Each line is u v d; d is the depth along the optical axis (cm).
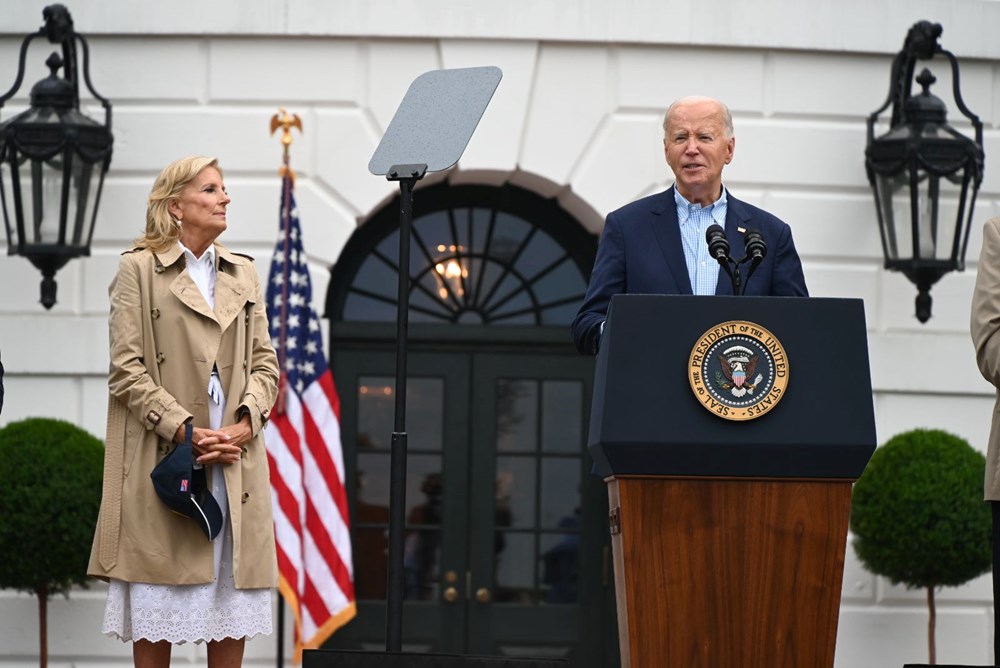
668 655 1183
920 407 2738
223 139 2661
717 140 1532
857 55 2745
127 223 2641
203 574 1521
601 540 2791
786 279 1531
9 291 2628
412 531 2775
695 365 1190
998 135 2775
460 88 1532
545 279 2822
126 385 1530
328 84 2670
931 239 2569
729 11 2705
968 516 2477
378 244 2791
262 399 1571
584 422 2809
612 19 2686
